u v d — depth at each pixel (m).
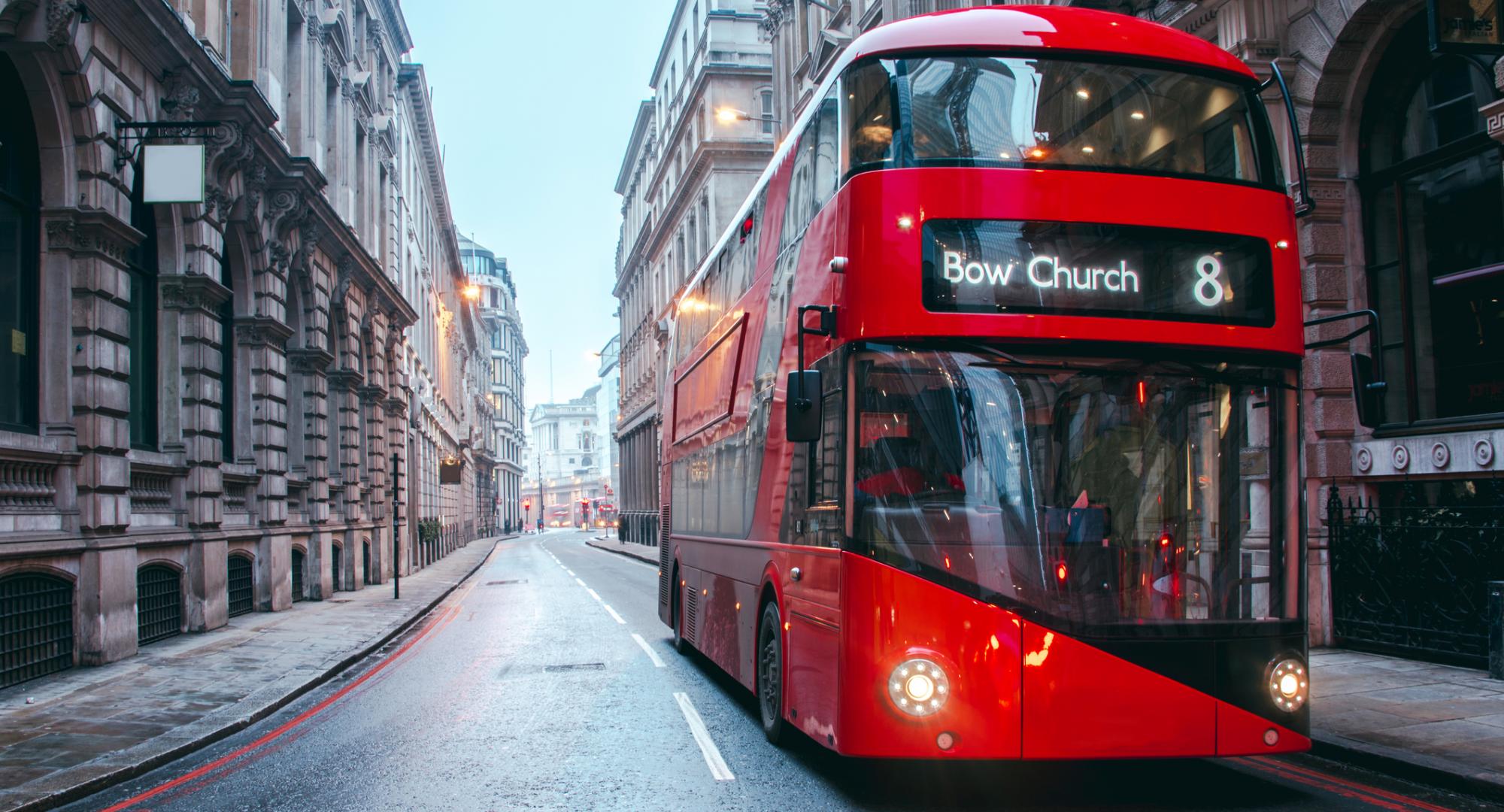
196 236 16.33
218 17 18.05
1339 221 12.57
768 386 8.80
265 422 20.14
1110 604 6.04
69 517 12.58
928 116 6.50
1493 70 10.38
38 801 6.76
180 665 13.02
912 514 6.12
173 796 7.15
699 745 8.39
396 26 38.53
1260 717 6.07
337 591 27.00
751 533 9.36
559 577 33.22
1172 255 6.39
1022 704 5.90
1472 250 11.18
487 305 113.81
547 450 174.25
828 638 6.59
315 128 24.83
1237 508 6.24
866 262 6.34
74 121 12.78
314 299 24.02
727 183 46.59
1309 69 12.45
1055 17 6.94
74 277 12.83
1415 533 11.37
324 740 8.99
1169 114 6.68
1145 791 6.83
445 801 6.82
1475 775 6.59
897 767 7.60
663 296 58.91
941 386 6.20
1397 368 12.10
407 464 37.12
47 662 12.09
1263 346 6.40
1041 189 6.36
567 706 10.28
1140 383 6.26
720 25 47.62
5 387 12.04
